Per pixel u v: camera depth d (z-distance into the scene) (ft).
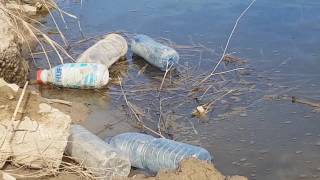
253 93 7.95
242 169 6.64
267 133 7.20
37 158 5.99
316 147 6.97
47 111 6.12
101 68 8.05
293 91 7.97
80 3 10.79
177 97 7.91
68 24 9.95
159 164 6.50
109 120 7.43
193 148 6.56
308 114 7.51
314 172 6.60
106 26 9.90
